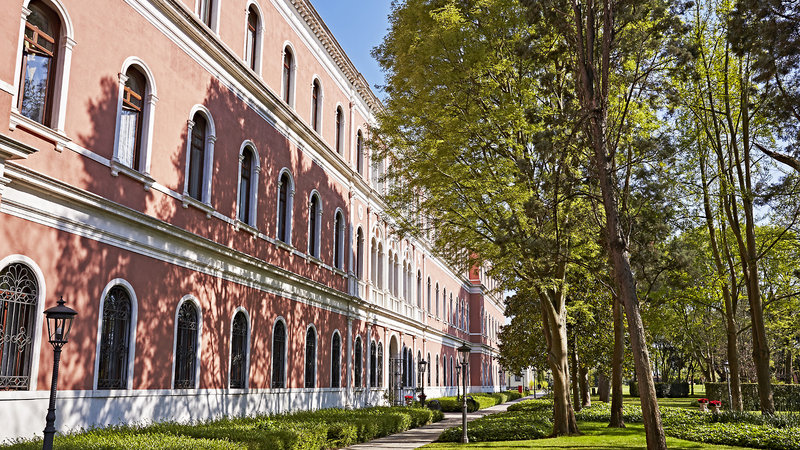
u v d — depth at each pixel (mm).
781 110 17375
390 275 36344
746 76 20516
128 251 13969
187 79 16531
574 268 20891
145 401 14211
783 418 18312
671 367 74312
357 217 30219
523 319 32031
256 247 19875
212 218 17422
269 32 21391
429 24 17031
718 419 20359
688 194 22484
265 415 18891
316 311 24547
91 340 12656
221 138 18062
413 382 39062
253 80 19719
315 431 15719
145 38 14852
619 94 17078
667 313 27859
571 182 15062
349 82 29703
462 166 16781
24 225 11242
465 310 58562
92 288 12781
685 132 22828
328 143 26609
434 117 17047
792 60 15711
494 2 15867
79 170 12594
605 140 14469
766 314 33906
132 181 14188
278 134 21781
